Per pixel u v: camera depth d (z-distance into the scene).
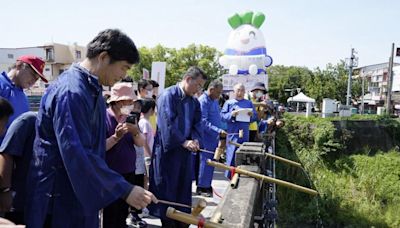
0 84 3.29
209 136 5.80
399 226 13.63
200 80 4.03
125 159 3.44
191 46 36.91
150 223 4.49
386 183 15.34
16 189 2.22
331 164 16.27
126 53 1.95
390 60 28.16
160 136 3.95
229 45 12.57
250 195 2.40
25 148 2.23
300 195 14.10
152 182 4.02
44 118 1.89
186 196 4.06
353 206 14.47
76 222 1.92
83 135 1.81
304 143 16.08
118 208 3.44
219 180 7.11
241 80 11.59
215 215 1.95
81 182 1.74
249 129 6.60
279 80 50.19
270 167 6.36
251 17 12.52
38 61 3.46
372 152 17.92
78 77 1.90
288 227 13.55
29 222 1.90
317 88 41.53
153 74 7.90
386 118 19.94
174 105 3.95
